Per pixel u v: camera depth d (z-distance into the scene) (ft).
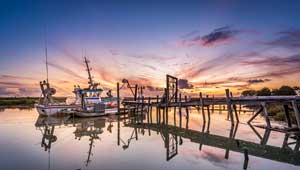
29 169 26.81
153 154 33.63
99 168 27.09
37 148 38.01
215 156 32.27
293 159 30.42
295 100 48.80
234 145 39.47
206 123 71.67
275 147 37.37
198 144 41.01
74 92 111.14
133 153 34.40
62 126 68.54
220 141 43.34
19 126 67.56
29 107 176.55
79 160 30.55
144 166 27.81
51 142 43.34
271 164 28.30
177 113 127.44
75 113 91.97
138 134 53.52
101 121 84.12
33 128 63.62
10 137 48.73
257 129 55.83
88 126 68.90
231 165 28.07
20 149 37.22
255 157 31.55
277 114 73.10
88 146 39.70
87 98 107.96
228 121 75.41
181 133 54.44
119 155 33.12
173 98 95.91
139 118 99.86
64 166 27.91
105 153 34.40
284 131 50.55
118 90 104.88
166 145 40.37
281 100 52.06
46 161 30.04
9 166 27.96
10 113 116.16
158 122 82.17
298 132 48.44
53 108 95.71
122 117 103.09
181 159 30.86
